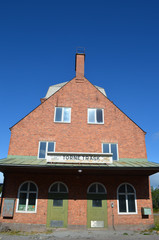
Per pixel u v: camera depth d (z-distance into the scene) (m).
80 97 15.43
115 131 14.62
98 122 14.80
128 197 12.69
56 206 12.09
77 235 10.30
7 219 11.70
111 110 15.27
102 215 12.09
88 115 14.96
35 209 11.96
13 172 12.66
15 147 13.52
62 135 14.15
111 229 11.77
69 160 11.72
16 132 13.91
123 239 9.45
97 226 11.82
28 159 12.98
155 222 15.30
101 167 10.98
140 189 12.93
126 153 14.07
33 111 14.59
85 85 15.88
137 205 12.55
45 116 14.56
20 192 12.30
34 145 13.71
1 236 9.88
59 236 10.05
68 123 14.52
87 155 11.92
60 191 12.45
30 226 11.55
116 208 12.31
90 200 12.35
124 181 12.98
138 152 14.19
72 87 15.70
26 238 9.52
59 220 11.80
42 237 9.77
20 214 11.80
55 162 11.67
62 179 12.70
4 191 12.27
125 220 12.10
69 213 11.98
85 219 11.91
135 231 11.50
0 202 13.20
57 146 13.82
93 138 14.27
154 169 11.12
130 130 14.76
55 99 15.15
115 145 14.24
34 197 12.25
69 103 15.16
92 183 12.74
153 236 10.09
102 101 15.48
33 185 12.52
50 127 14.29
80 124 14.59
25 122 14.24
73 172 12.31
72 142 14.02
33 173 12.73
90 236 10.08
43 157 13.45
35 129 14.12
